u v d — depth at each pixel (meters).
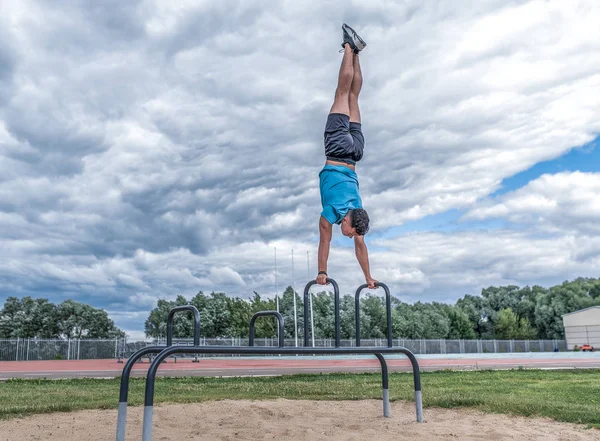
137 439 5.37
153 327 70.44
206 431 5.82
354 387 11.07
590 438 5.52
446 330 77.19
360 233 5.36
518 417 6.88
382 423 6.28
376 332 67.31
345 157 5.35
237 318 61.16
